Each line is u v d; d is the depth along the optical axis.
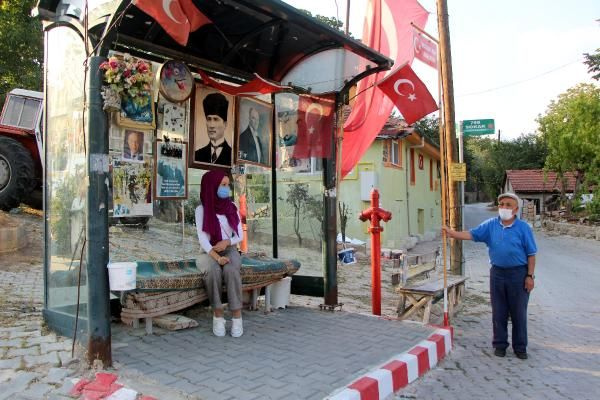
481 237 5.77
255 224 7.36
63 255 4.57
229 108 6.50
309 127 6.85
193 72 6.27
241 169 6.74
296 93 6.51
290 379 3.98
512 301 5.54
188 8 4.22
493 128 9.45
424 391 4.44
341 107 6.69
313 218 6.84
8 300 6.12
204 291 5.48
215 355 4.53
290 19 5.07
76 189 4.31
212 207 5.19
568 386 4.68
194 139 6.05
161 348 4.65
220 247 5.11
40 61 17.45
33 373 3.80
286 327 5.66
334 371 4.21
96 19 3.99
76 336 4.28
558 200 39.09
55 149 4.72
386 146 16.69
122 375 3.89
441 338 5.43
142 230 9.88
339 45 6.50
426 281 7.45
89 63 3.98
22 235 9.71
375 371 4.26
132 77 4.01
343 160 8.38
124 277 3.98
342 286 9.84
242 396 3.59
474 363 5.32
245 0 4.66
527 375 4.97
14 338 4.54
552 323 7.41
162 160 5.74
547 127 31.73
